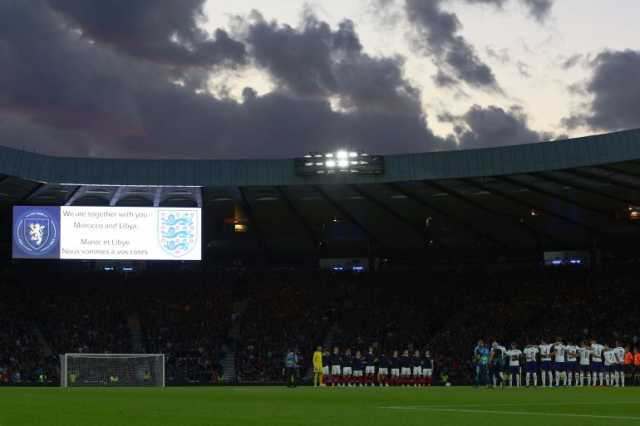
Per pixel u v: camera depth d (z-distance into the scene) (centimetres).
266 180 5612
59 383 5919
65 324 6825
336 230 7081
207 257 7656
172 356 6606
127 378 5150
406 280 7588
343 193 6034
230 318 7125
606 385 4656
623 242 7269
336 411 1878
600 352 4659
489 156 5350
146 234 5866
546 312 6975
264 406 2128
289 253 7725
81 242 5822
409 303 7331
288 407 2081
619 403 2305
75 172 5478
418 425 1431
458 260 7650
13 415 1692
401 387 4722
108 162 5544
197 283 7462
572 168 5125
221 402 2383
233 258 7700
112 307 7088
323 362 5334
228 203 6316
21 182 5538
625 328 6575
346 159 5484
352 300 7394
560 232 7044
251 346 6831
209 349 6750
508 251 7562
